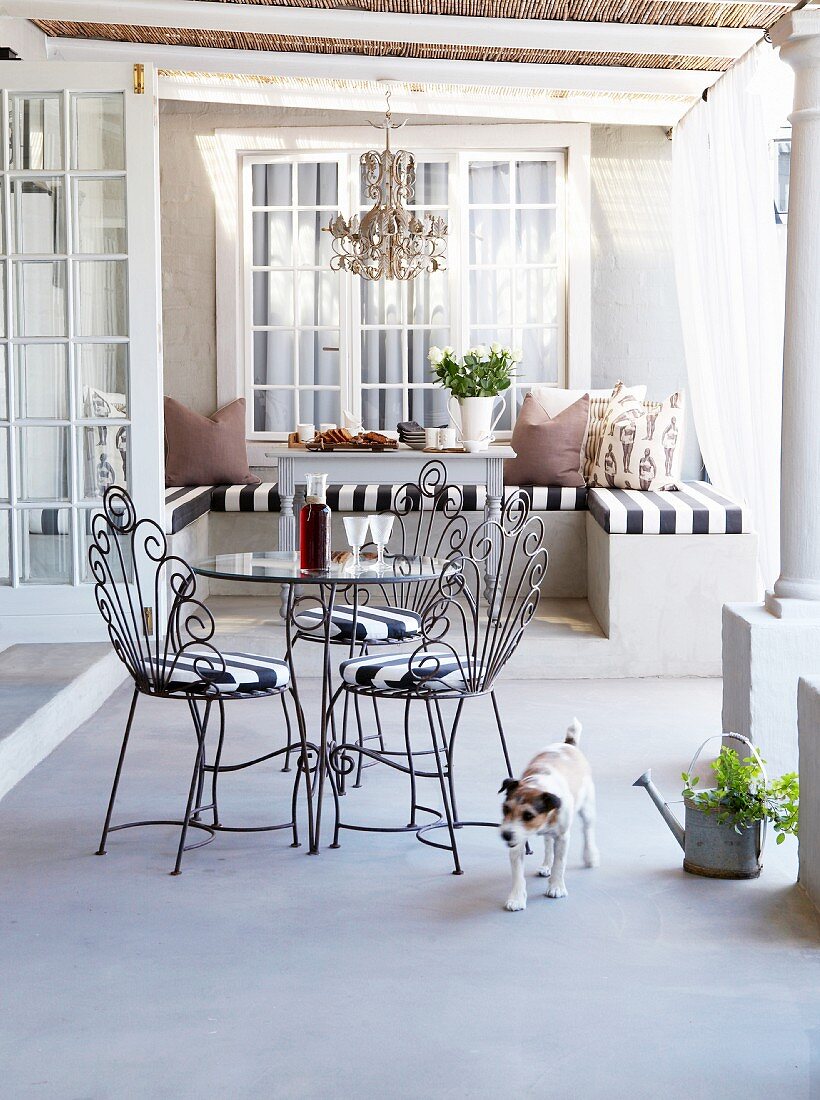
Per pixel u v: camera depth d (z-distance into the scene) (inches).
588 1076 100.0
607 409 310.5
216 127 325.4
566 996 114.3
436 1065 101.8
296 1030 107.9
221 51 270.2
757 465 241.9
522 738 205.5
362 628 173.2
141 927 130.3
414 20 236.1
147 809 168.9
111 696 233.3
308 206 329.4
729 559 251.1
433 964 121.3
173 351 332.5
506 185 328.8
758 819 142.6
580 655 252.4
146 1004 112.8
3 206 238.5
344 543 303.7
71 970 120.0
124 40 268.7
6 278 239.6
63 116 236.5
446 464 265.4
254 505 303.3
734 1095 97.2
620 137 323.6
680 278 301.9
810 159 173.2
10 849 153.6
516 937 127.8
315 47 267.1
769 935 128.3
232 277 329.1
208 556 307.1
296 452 261.4
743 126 241.3
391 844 156.7
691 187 290.5
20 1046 105.1
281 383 334.6
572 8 228.8
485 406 270.5
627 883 143.3
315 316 332.5
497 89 287.4
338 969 120.2
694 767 188.4
